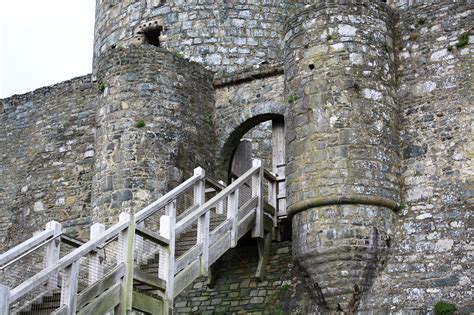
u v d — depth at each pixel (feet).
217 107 52.65
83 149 59.57
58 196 59.47
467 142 42.55
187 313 46.21
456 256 40.81
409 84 44.78
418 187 42.88
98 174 49.80
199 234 38.34
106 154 49.52
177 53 53.36
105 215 48.44
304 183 42.39
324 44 44.16
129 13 60.29
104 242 32.63
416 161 43.34
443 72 44.14
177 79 50.72
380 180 42.11
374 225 41.42
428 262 41.19
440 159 42.88
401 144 43.98
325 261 41.22
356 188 41.47
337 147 42.22
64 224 58.39
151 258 37.17
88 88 61.00
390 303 40.86
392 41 45.55
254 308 44.52
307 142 42.93
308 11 45.09
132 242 33.42
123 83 50.19
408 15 45.93
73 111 61.16
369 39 44.32
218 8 58.13
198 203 42.37
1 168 63.67
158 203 38.22
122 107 49.78
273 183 47.93
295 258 42.78
